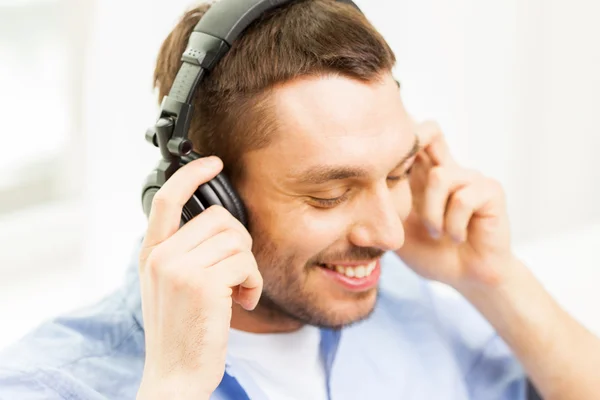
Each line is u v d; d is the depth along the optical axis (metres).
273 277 0.91
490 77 2.06
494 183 1.11
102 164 1.63
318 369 1.06
